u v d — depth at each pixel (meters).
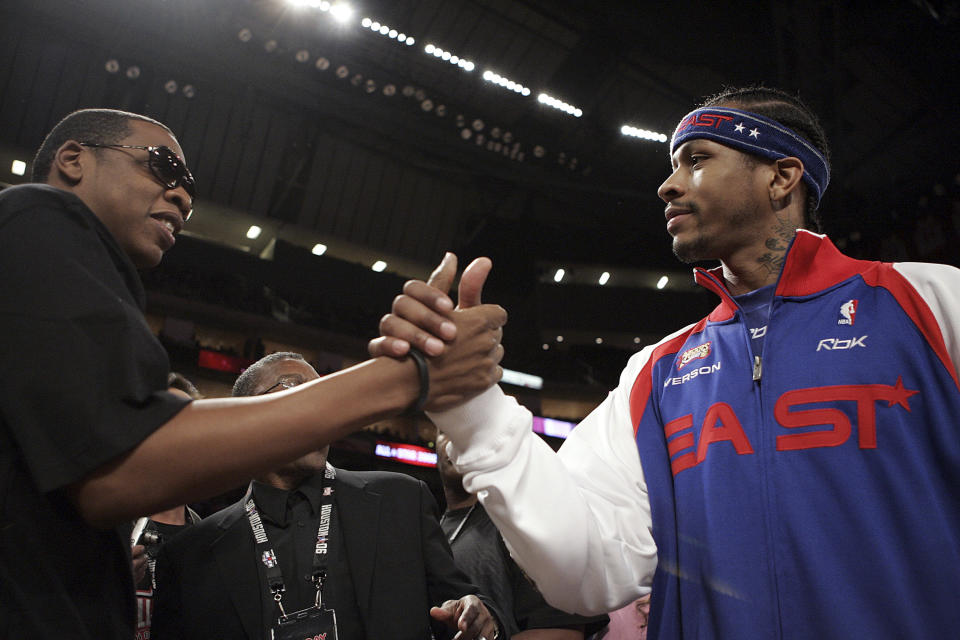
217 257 21.64
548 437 23.27
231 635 2.01
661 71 20.41
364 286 23.78
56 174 1.57
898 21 15.92
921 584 1.08
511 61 20.30
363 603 2.04
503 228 25.41
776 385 1.28
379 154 23.00
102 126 1.60
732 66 19.22
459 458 1.23
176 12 17.27
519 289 25.48
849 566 1.12
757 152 1.45
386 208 23.78
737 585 1.19
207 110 19.77
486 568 2.58
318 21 18.38
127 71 17.98
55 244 1.17
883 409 1.18
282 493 2.23
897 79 16.64
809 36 17.08
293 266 22.75
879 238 18.47
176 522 2.77
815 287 1.34
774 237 1.46
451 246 25.02
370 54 19.53
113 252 1.33
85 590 1.18
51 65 17.89
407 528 2.23
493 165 21.53
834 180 18.36
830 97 17.58
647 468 1.42
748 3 18.14
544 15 19.19
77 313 1.11
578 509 1.25
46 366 1.07
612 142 21.84
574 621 2.47
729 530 1.23
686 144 1.51
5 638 1.06
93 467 1.04
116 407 1.07
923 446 1.15
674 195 1.51
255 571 2.10
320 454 2.27
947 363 1.17
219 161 20.64
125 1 16.81
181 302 19.83
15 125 18.11
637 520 1.40
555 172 22.23
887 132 17.67
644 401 1.51
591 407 24.84
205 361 18.56
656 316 25.25
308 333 21.64
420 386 1.16
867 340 1.24
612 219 23.36
